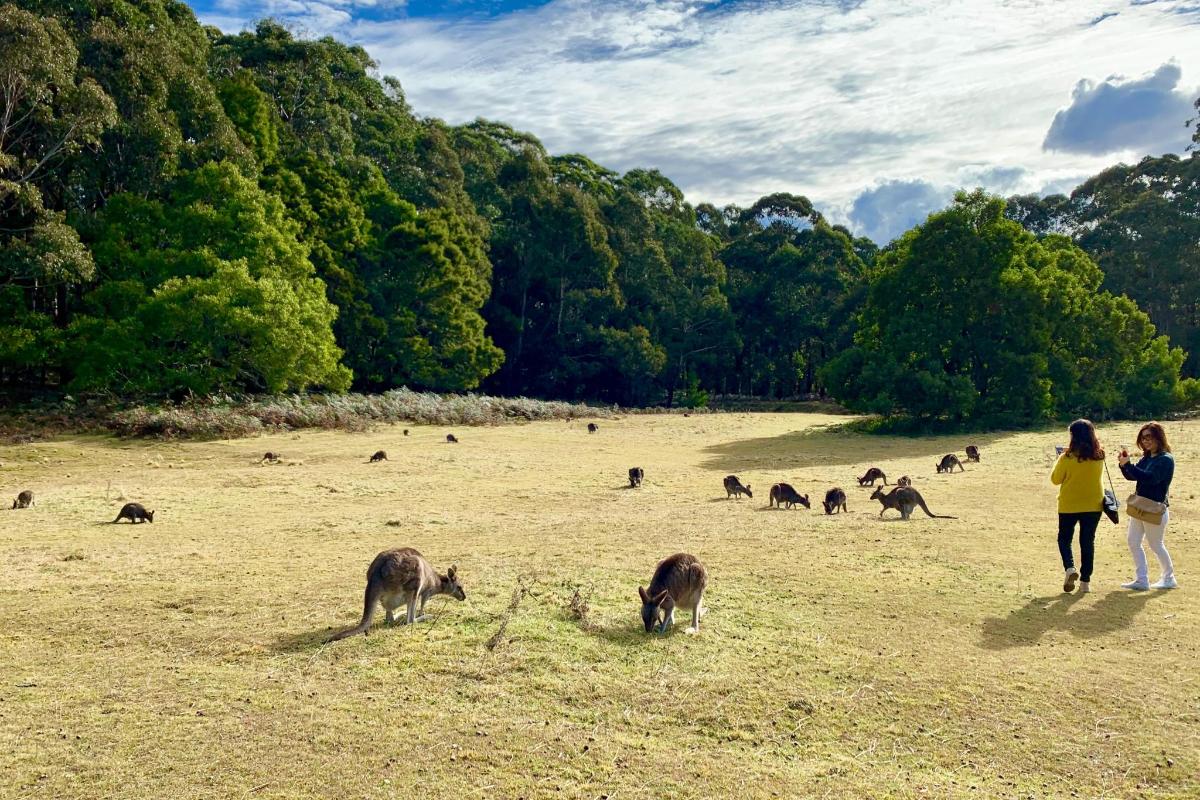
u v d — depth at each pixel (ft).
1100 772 15.28
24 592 27.63
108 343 99.76
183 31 128.36
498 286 203.82
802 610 25.22
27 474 67.21
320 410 106.73
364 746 15.92
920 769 15.37
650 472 72.08
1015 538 36.99
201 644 21.97
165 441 88.43
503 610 25.21
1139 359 132.77
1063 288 121.29
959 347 116.88
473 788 14.38
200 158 118.32
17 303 101.60
